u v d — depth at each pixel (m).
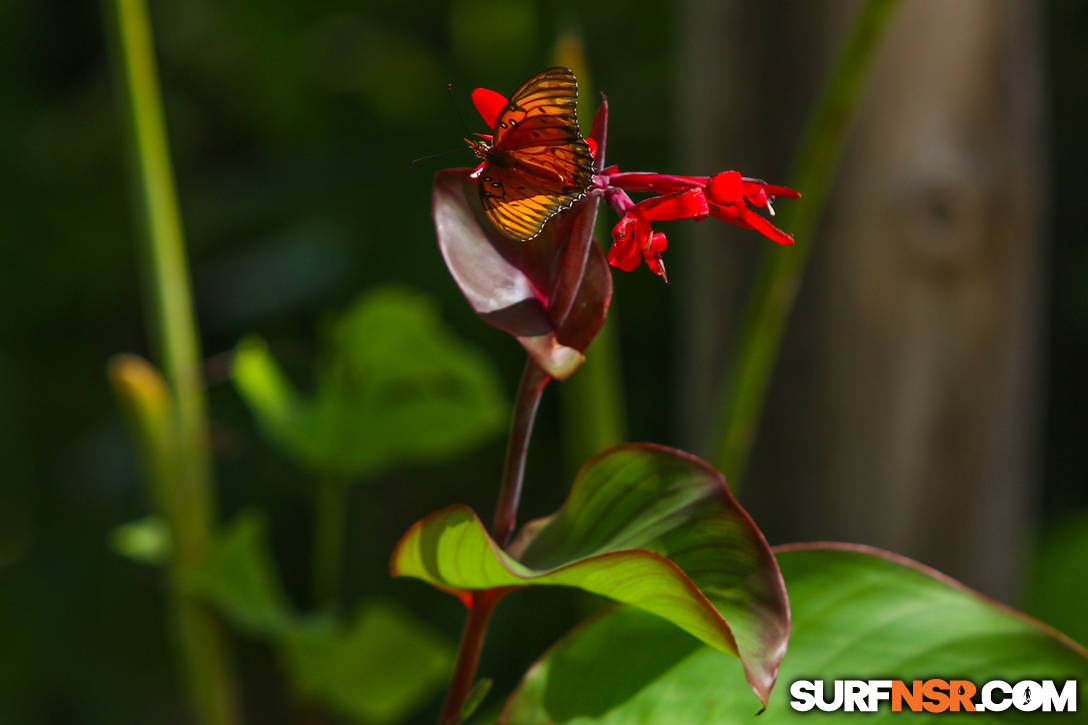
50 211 4.45
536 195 1.46
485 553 1.48
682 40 2.27
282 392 1.86
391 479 4.14
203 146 5.05
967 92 1.99
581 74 1.77
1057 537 2.85
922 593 1.58
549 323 1.48
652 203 1.46
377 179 4.31
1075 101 4.20
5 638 3.87
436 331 1.80
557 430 4.15
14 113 4.74
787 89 2.05
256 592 1.78
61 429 4.30
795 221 1.69
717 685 1.56
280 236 4.36
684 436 2.37
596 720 1.56
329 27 5.05
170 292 1.78
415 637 1.78
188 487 1.79
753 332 1.70
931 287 2.05
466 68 4.82
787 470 2.21
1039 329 2.31
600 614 1.59
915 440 2.13
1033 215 2.09
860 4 1.99
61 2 4.92
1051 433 4.21
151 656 3.85
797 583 1.59
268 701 3.68
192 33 4.98
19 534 4.11
